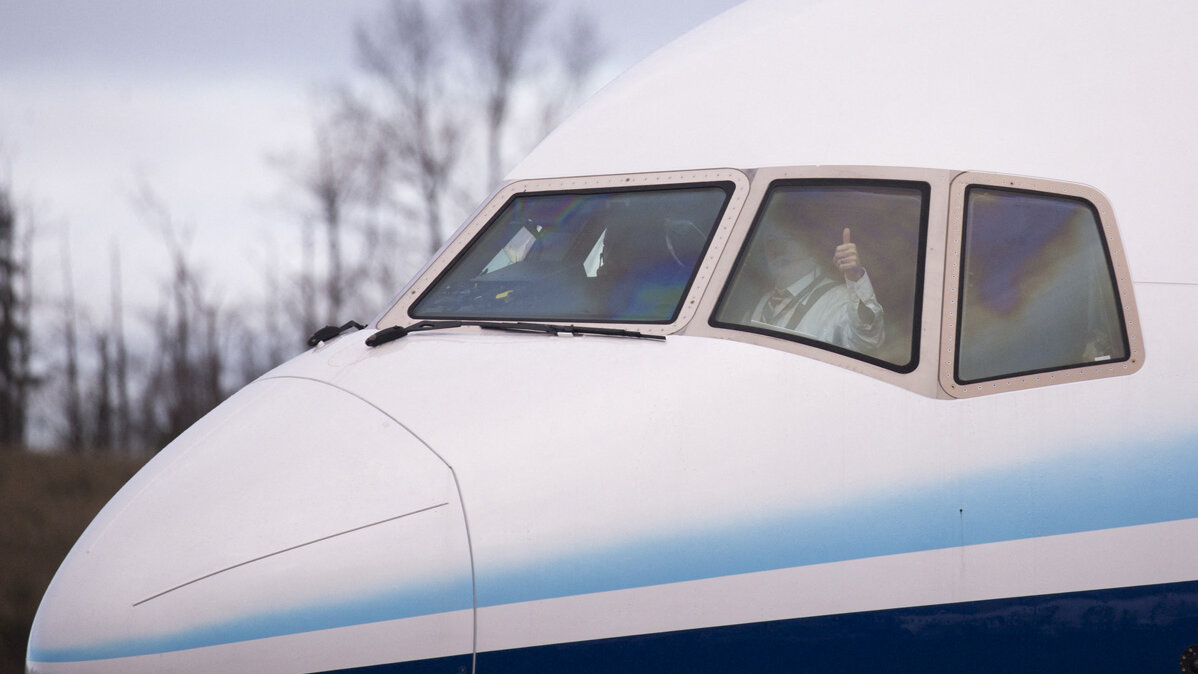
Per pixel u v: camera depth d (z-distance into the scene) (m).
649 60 20.66
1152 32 18.59
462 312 18.38
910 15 19.12
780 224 17.61
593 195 18.70
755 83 18.91
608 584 15.66
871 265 17.22
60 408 177.50
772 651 15.75
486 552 15.65
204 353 164.12
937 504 16.00
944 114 18.00
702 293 17.30
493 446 16.09
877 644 15.78
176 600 15.59
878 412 16.30
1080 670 15.84
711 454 16.06
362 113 167.38
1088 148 17.72
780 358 16.62
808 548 15.85
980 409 16.38
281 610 15.49
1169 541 16.05
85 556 16.44
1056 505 16.06
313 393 17.47
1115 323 16.94
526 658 15.56
